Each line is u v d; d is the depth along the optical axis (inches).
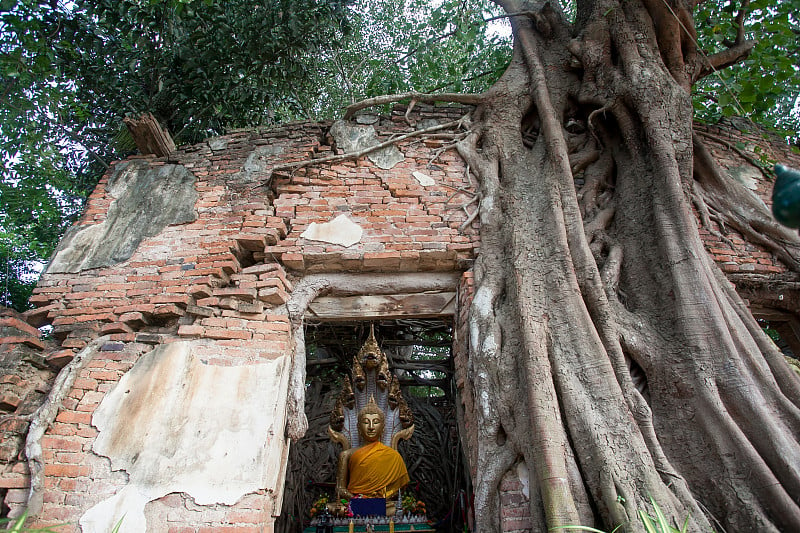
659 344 186.1
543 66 274.1
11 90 272.7
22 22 255.4
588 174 248.5
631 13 260.8
